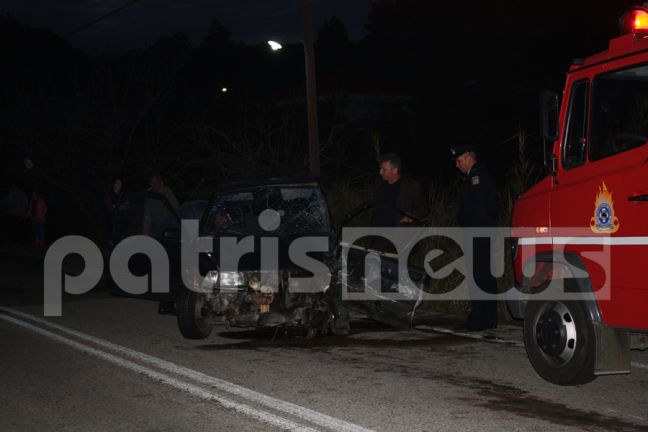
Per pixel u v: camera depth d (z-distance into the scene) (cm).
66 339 933
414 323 993
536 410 604
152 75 2580
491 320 930
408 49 3641
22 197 2428
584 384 678
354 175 2198
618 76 617
